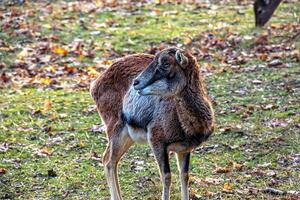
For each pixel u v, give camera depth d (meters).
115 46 37.59
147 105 19.02
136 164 23.30
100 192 21.28
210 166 23.00
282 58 34.03
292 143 24.50
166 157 18.97
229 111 27.69
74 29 40.56
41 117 27.86
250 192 20.86
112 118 20.39
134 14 43.41
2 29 40.03
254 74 32.12
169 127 18.62
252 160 23.38
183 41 37.91
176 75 18.27
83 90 31.19
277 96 29.19
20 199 20.88
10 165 23.33
